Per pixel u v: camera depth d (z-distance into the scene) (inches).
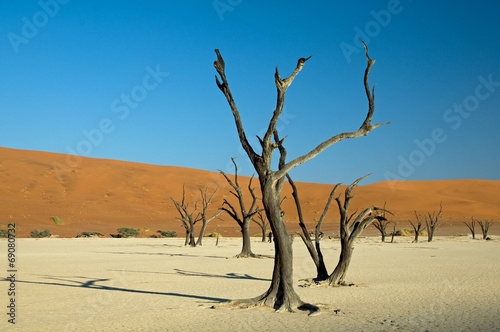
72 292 611.5
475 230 3221.0
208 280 740.7
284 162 514.6
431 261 1083.9
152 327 407.8
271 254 1365.7
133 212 3764.8
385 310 482.3
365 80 484.1
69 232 2765.7
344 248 673.6
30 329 400.2
